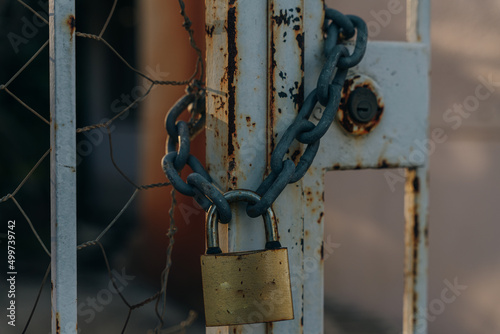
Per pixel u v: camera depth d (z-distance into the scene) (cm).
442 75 249
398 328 303
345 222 348
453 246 253
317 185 114
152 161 528
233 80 103
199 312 384
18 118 575
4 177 572
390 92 119
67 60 94
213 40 105
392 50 119
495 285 229
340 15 109
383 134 119
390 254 311
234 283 97
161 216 496
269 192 97
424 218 125
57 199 95
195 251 434
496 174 225
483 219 234
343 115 114
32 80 576
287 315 98
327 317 329
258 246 105
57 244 96
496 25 216
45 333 360
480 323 237
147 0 509
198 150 412
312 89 111
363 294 332
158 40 482
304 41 109
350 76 114
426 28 123
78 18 764
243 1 103
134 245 540
